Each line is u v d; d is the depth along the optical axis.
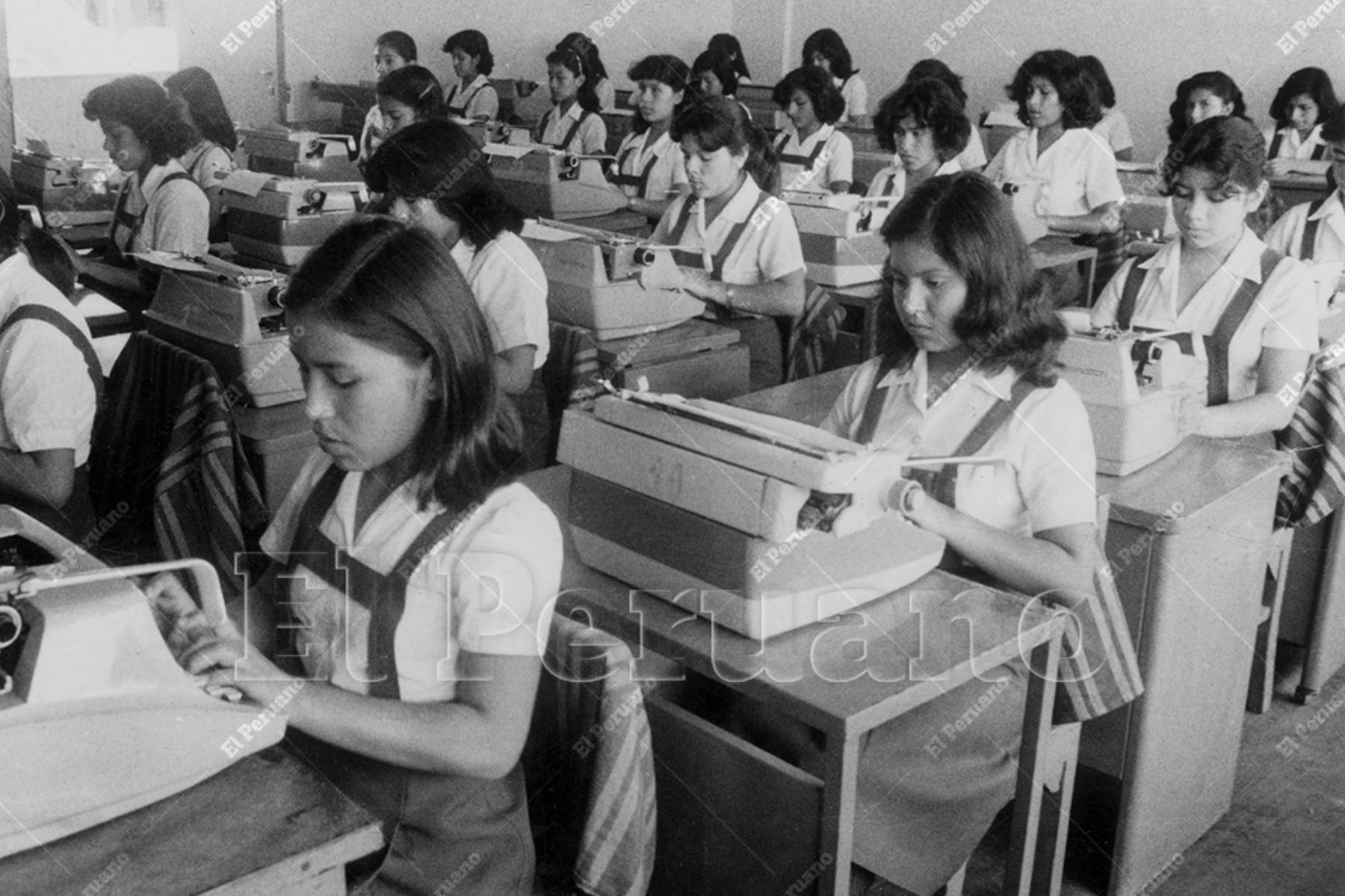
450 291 1.27
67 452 2.22
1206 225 2.61
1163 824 2.29
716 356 3.20
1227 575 2.21
